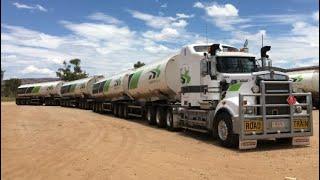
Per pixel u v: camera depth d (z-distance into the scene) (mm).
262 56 15633
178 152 12500
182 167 10141
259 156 11758
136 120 26141
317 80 37094
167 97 20625
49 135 16750
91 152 12406
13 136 16219
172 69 19656
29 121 24125
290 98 13172
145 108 23328
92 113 35469
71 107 52094
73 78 92125
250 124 12711
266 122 12859
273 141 14781
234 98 13414
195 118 16141
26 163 10562
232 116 12945
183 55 17141
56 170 9734
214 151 12680
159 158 11422
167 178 8938
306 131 13438
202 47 16578
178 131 18734
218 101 14625
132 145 14016
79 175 9219
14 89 97125
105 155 11875
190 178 8945
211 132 15539
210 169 9898
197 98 15906
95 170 9742
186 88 16875
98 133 17719
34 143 14281
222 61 14812
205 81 15188
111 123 23281
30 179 8859
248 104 12828
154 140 15406
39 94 62688
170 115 19000
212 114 14727
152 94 21875
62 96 55531
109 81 31359
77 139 15539
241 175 9227
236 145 13203
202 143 14516
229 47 16234
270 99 12992
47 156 11641
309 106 13469
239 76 14680
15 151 12469
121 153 12258
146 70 22766
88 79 43750
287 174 9297
